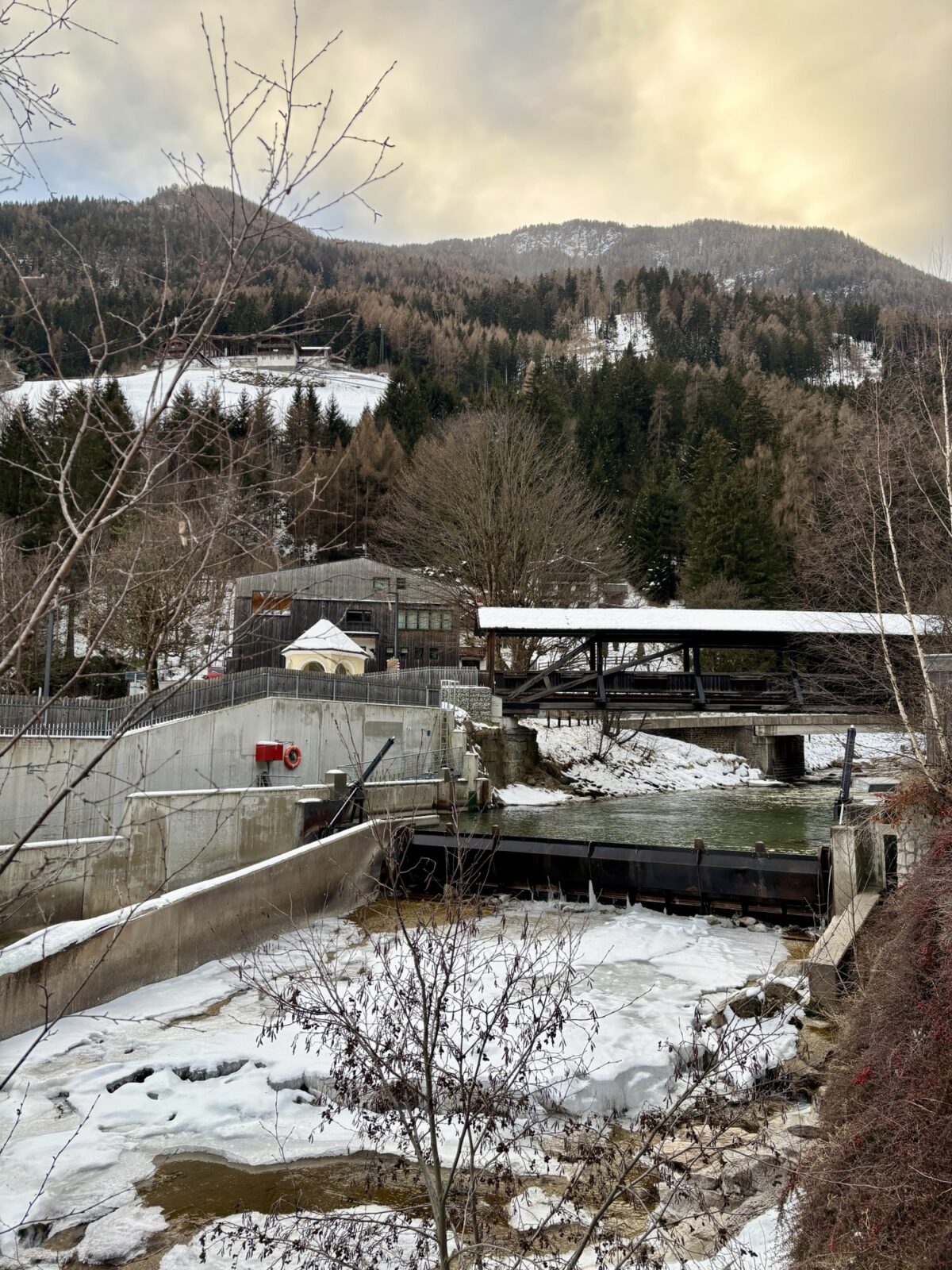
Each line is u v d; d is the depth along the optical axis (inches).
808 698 1252.5
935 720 579.5
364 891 737.0
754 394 3292.3
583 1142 308.3
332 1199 308.0
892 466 695.1
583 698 1355.8
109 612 147.5
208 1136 354.6
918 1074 254.8
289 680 1155.3
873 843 624.7
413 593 1929.1
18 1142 346.6
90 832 850.1
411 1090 243.1
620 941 625.9
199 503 156.2
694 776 1937.7
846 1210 230.7
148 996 506.9
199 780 986.1
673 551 2770.7
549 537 1923.0
